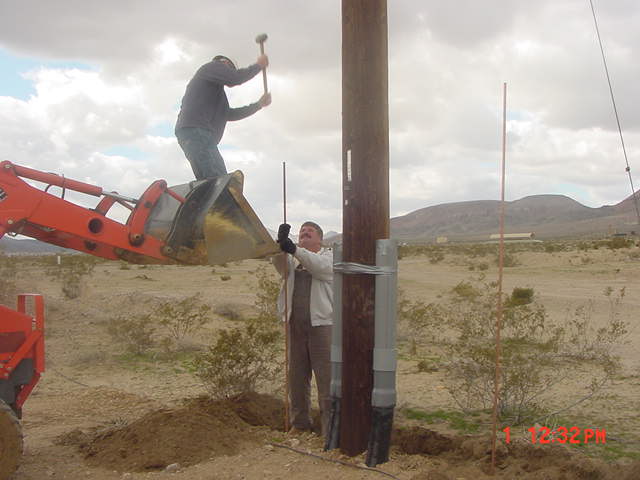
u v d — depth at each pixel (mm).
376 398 5590
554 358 10438
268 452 5926
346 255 5730
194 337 13906
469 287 21844
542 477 5047
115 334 13438
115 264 49125
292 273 6375
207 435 6000
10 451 4965
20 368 5441
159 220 5555
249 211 5480
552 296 21422
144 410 8055
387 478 5262
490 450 5867
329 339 6242
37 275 34469
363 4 5590
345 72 5699
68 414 7891
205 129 6133
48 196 5066
